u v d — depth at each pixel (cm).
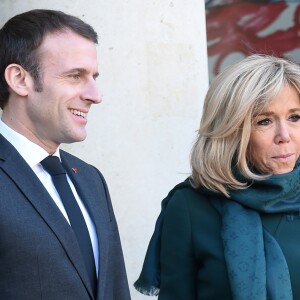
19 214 261
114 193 452
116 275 311
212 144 318
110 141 451
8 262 254
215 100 316
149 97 456
